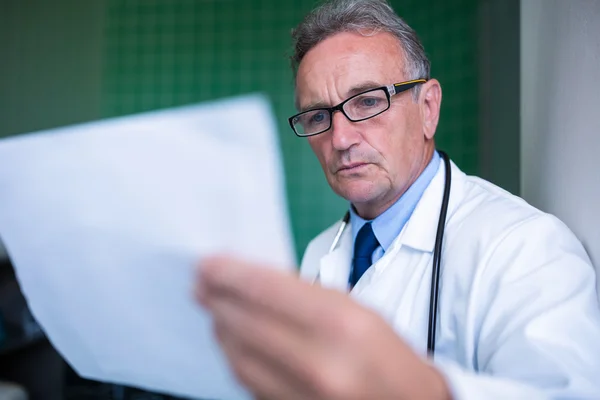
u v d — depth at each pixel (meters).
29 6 2.23
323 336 0.24
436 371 0.30
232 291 0.26
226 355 0.27
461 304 0.64
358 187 0.79
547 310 0.50
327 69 0.78
